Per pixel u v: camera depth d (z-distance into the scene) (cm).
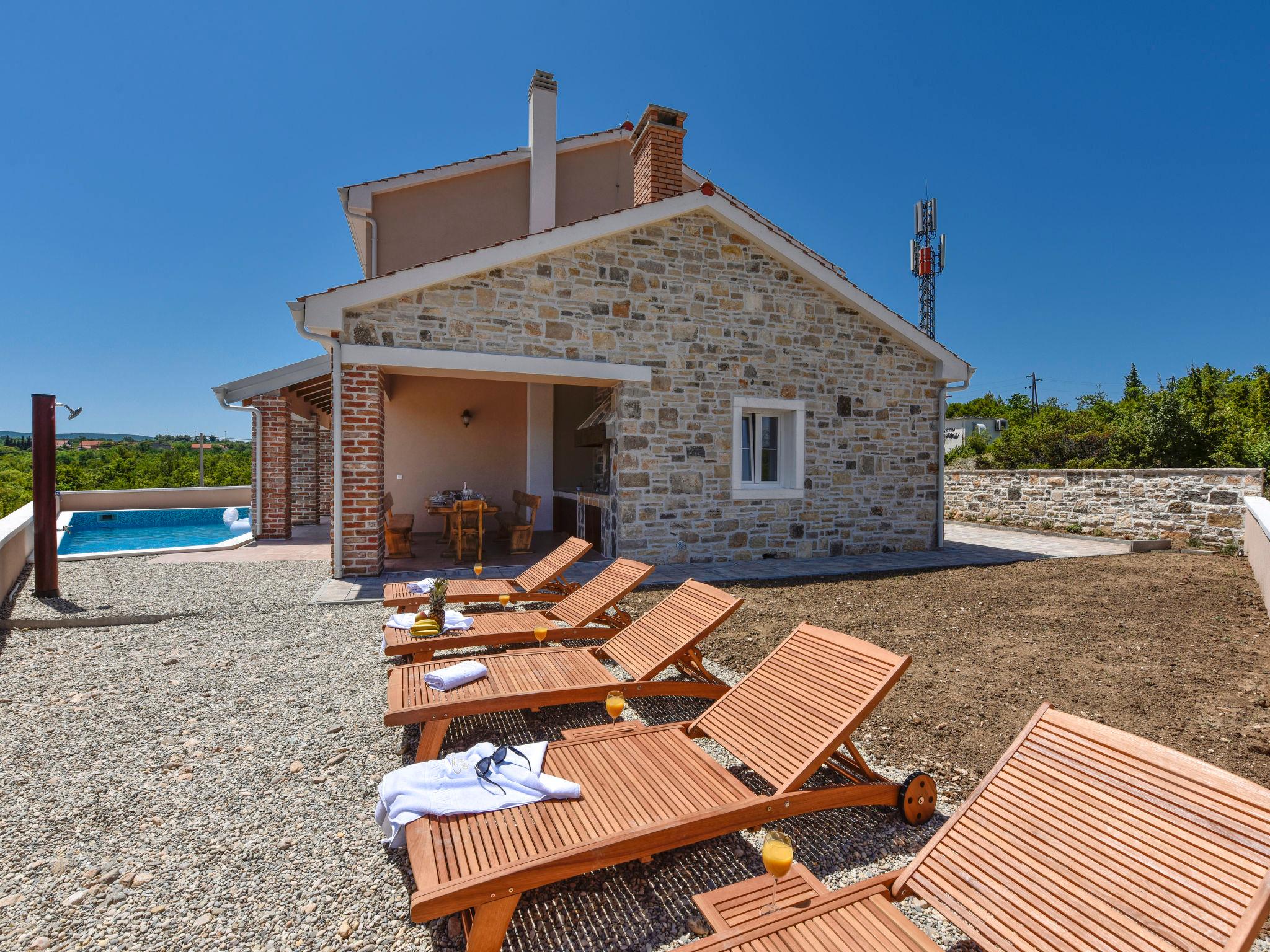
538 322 889
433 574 866
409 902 234
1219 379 2069
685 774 272
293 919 224
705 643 574
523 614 584
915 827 289
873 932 179
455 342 850
